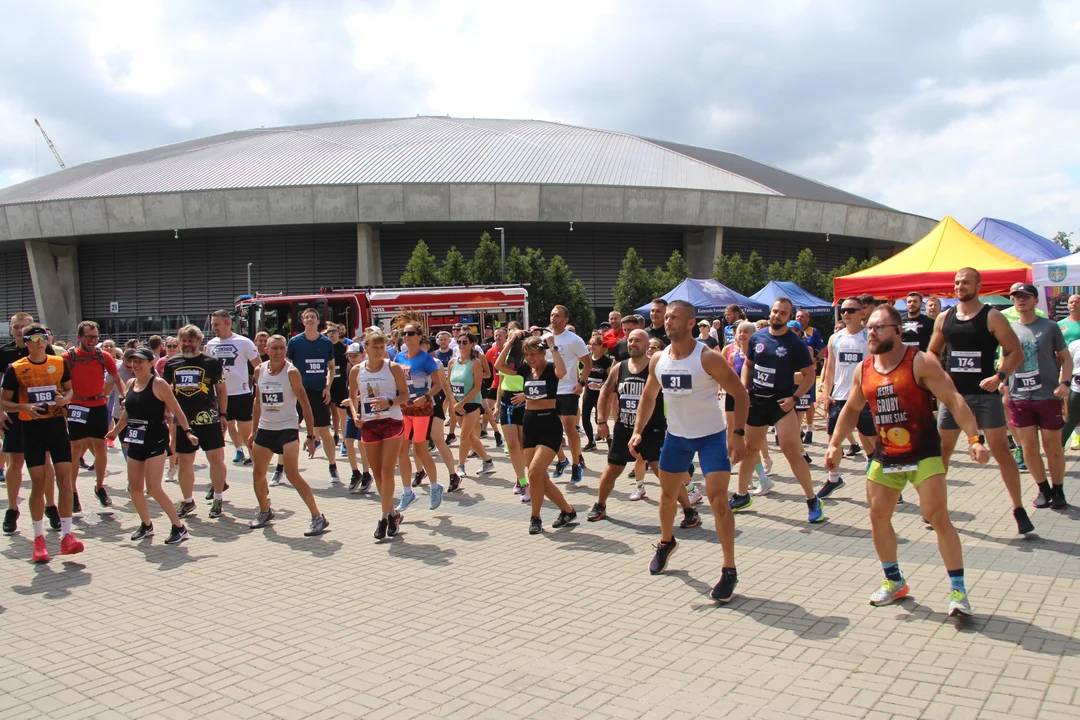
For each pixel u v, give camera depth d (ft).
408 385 25.76
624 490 28.81
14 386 21.02
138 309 158.51
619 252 157.48
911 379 14.24
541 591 17.16
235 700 12.07
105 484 33.45
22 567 20.61
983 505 23.18
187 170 169.37
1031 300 21.63
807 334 40.24
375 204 139.74
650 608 15.74
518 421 27.32
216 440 26.09
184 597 17.66
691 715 11.01
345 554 21.02
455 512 25.85
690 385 16.06
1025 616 14.15
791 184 191.11
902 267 40.34
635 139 197.98
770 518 23.16
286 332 71.10
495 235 152.56
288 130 208.64
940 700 11.06
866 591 16.15
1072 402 25.23
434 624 15.30
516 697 11.85
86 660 13.97
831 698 11.32
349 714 11.46
